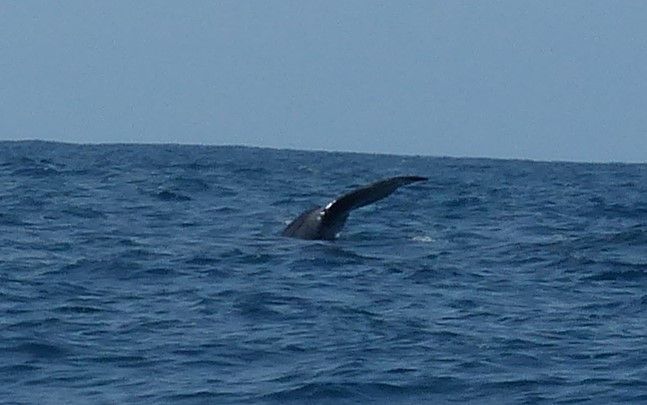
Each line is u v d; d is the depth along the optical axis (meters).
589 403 17.11
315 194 55.03
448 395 17.55
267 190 57.03
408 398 17.39
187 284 26.38
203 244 32.62
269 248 31.25
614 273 28.81
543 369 19.02
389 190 30.42
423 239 35.34
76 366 19.00
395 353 19.94
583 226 42.03
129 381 18.17
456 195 57.59
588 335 21.64
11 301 23.97
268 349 20.16
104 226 37.69
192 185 57.12
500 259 31.36
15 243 32.81
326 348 20.23
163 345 20.38
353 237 34.25
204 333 21.33
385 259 30.42
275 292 25.30
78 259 29.55
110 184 56.78
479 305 24.61
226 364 19.20
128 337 20.97
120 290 25.64
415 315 23.28
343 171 85.00
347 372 18.56
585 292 26.39
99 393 17.50
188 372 18.70
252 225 38.59
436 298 25.28
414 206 49.03
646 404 17.00
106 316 22.73
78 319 22.39
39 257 30.08
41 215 40.41
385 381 18.16
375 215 43.81
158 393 17.50
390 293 25.69
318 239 32.56
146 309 23.48
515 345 20.70
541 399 17.31
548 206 51.56
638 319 23.27
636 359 19.64
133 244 32.81
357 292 25.66
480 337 21.31
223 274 27.70
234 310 23.42
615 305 24.80
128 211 42.97
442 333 21.61
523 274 28.89
